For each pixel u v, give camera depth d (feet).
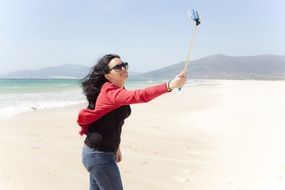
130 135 19.93
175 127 23.00
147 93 6.19
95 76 7.05
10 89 68.95
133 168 13.53
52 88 76.95
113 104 6.58
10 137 18.21
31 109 31.68
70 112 30.01
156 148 16.92
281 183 11.85
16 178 11.87
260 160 14.69
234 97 48.32
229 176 12.80
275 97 44.70
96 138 6.82
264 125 22.59
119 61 7.05
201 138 19.47
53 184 11.49
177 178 12.57
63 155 14.87
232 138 19.24
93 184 7.39
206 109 33.35
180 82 6.09
